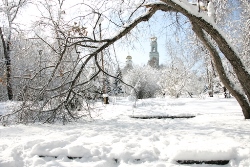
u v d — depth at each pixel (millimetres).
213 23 7777
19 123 8914
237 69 8117
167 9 8406
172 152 4820
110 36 8758
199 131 6938
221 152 4633
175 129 7461
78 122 9383
